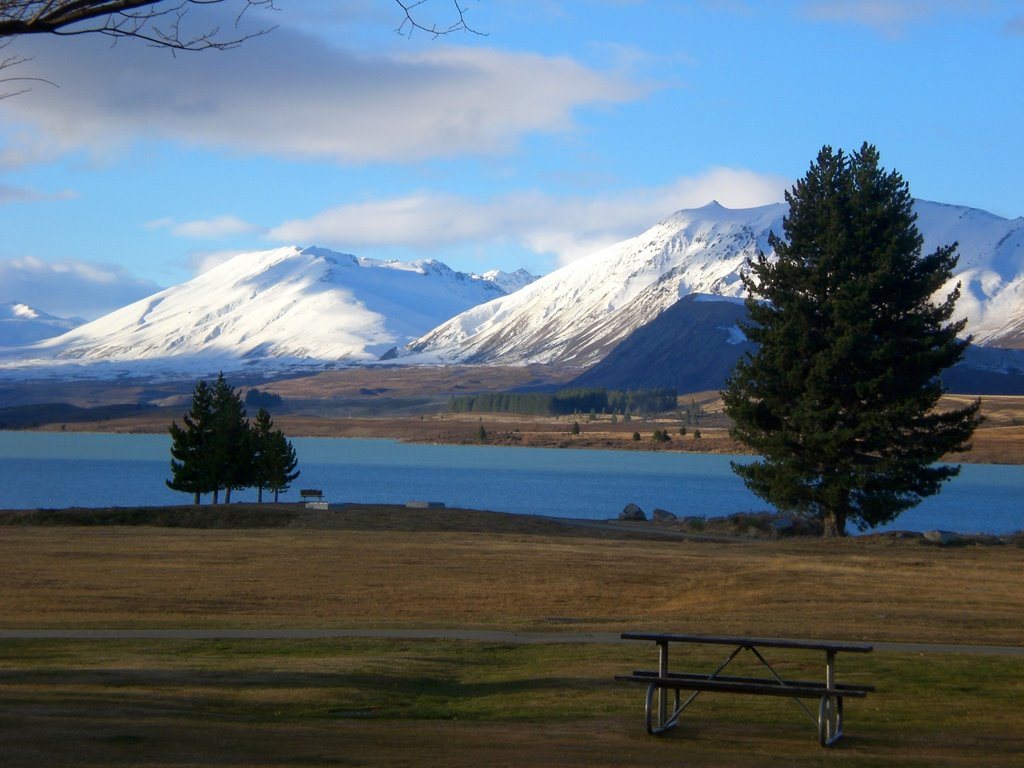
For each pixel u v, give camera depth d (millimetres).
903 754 13023
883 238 49031
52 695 15523
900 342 47938
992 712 15664
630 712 15703
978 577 32969
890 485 47531
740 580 32875
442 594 31281
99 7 10742
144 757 11914
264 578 34156
